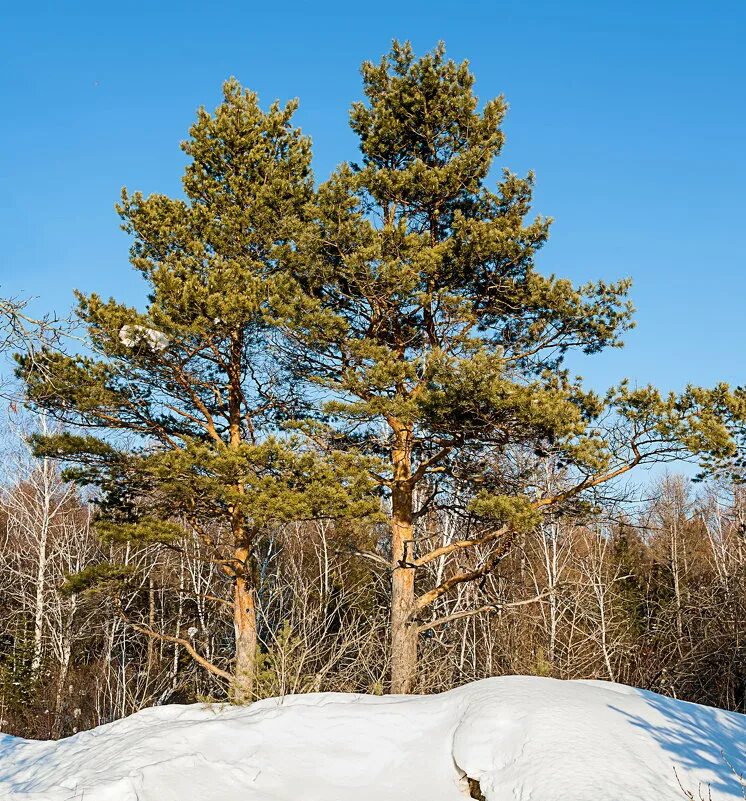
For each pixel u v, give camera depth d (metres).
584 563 27.55
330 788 10.07
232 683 15.55
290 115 20.62
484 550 24.28
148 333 16.42
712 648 23.19
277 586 23.98
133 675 27.30
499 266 16.64
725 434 12.82
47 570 29.31
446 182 17.12
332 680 17.05
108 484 18.17
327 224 15.71
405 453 17.28
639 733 10.09
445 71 17.98
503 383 13.96
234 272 17.48
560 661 24.47
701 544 34.94
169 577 28.36
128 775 9.90
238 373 19.25
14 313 6.92
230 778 10.22
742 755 9.95
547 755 9.36
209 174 20.31
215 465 15.55
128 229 19.39
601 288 16.53
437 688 20.55
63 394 16.50
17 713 24.69
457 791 9.83
